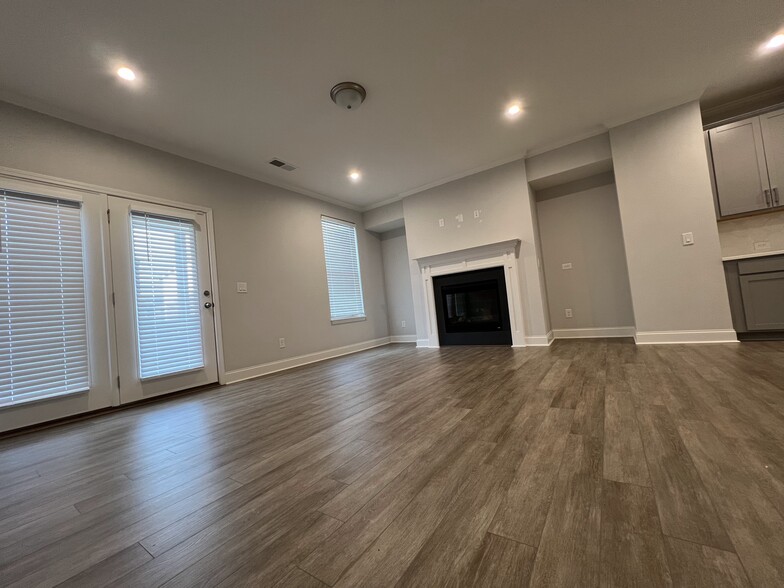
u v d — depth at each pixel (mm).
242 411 2424
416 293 5188
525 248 4238
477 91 2883
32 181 2506
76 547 1021
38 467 1683
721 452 1200
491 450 1409
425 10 2037
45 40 1988
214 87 2539
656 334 3400
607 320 4254
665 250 3355
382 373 3320
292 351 4359
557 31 2295
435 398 2256
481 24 2182
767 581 681
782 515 867
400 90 2777
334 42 2225
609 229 4223
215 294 3602
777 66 2826
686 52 2600
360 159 3980
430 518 1002
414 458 1409
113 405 2781
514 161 4293
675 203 3314
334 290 5156
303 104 2842
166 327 3178
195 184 3547
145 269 3084
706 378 2082
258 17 1978
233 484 1344
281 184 4473
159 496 1298
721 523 857
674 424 1470
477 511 1011
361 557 867
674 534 835
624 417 1604
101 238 2834
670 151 3328
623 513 933
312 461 1482
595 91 3031
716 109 3424
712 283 3176
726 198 3201
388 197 5445
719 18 2273
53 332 2535
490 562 805
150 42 2078
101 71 2283
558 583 726
